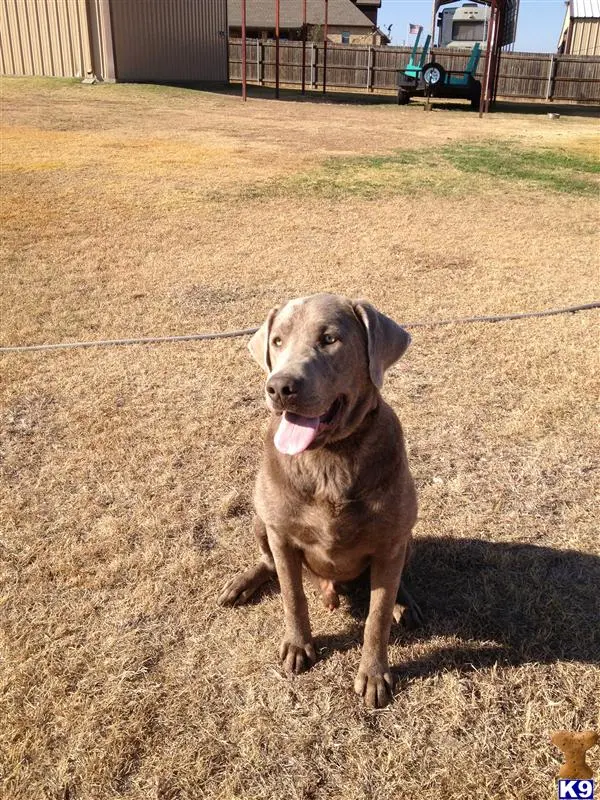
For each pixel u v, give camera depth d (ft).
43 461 13.65
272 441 8.72
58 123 54.34
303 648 9.20
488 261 26.86
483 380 17.02
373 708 8.52
